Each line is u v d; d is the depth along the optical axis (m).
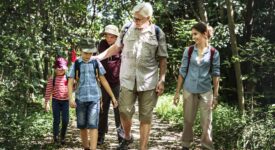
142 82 7.62
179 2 14.53
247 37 12.33
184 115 8.32
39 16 12.14
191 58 8.17
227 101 14.96
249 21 12.23
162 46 7.68
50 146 9.11
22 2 11.54
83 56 8.07
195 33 8.11
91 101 8.02
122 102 7.83
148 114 7.71
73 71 8.09
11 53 9.77
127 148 8.55
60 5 12.48
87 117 8.02
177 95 8.32
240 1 13.48
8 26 11.16
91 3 15.61
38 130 9.84
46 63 14.01
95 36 15.82
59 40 12.13
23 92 10.05
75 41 12.85
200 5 12.59
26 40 10.21
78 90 8.07
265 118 9.09
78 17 14.58
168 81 21.23
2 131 8.28
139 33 7.63
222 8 13.97
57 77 9.47
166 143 9.94
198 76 8.12
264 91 9.95
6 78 9.87
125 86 7.73
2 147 8.08
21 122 8.76
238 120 9.35
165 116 13.70
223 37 13.30
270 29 11.01
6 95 9.55
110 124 12.38
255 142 8.72
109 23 15.52
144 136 7.75
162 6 13.87
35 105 12.44
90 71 8.07
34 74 10.49
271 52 9.77
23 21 11.48
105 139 9.99
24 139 8.75
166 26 17.41
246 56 10.42
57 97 9.43
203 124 8.20
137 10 7.57
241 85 10.53
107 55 8.18
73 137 10.20
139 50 7.61
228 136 9.01
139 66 7.64
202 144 8.24
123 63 7.78
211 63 8.14
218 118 9.96
